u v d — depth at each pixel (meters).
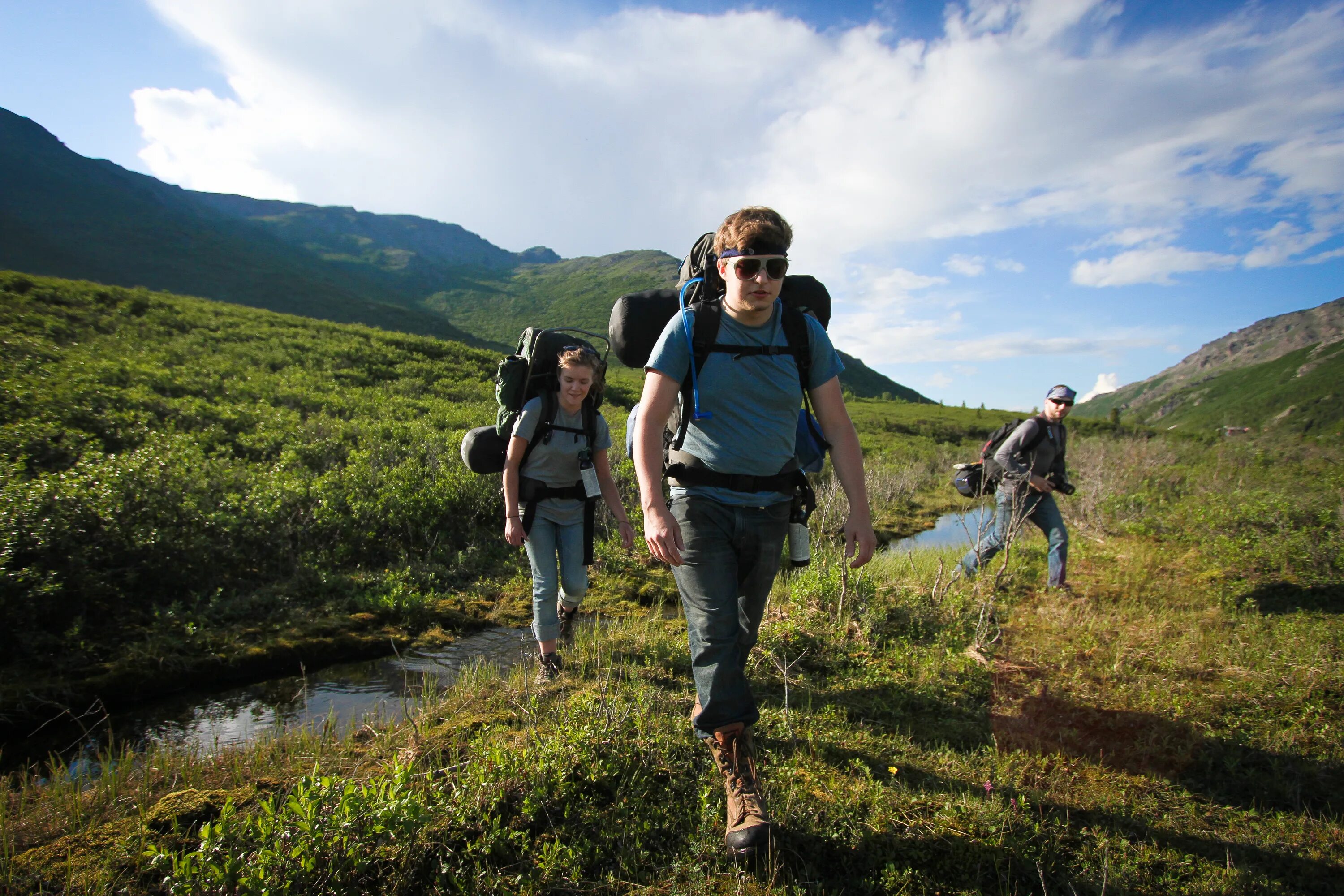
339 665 4.13
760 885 2.04
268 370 15.23
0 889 1.88
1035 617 4.74
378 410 12.53
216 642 4.12
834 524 6.82
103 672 3.66
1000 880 2.12
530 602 5.35
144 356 13.67
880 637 4.29
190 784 2.53
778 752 2.83
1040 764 2.81
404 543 6.40
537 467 3.57
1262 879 2.14
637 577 5.99
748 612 2.45
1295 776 2.78
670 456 2.36
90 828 2.18
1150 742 2.95
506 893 1.96
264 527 5.61
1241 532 6.81
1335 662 3.80
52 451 6.48
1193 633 4.30
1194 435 21.92
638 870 2.13
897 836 2.28
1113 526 8.01
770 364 2.23
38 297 17.72
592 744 2.62
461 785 2.38
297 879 1.86
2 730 3.15
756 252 2.10
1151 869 2.21
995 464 5.64
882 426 35.16
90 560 4.42
